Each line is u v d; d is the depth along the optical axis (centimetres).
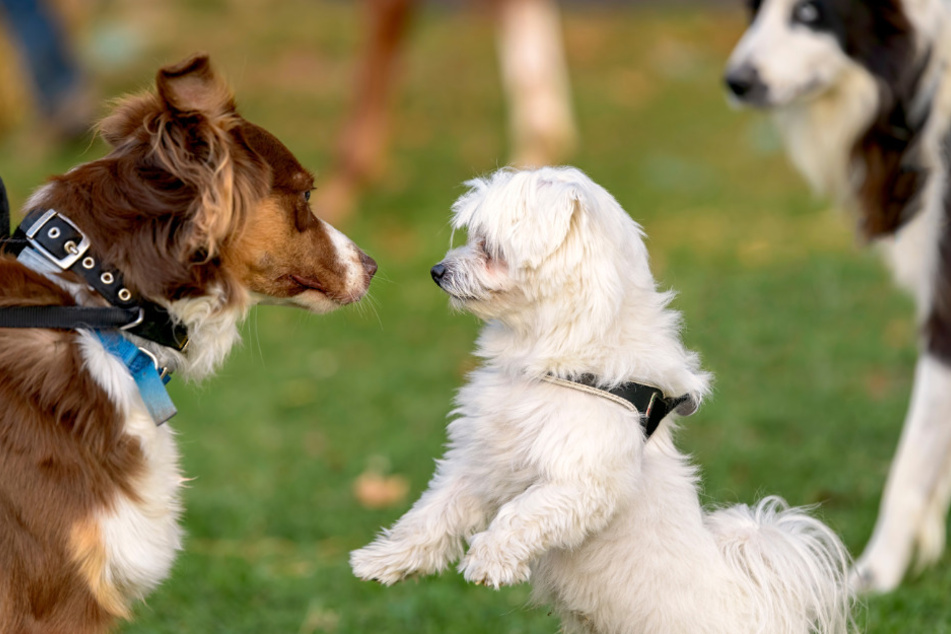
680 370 442
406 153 1653
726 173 1611
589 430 412
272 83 1866
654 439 454
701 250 1329
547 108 1437
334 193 1455
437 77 1916
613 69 1983
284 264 455
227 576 675
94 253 416
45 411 402
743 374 997
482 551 399
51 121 1577
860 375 1002
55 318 410
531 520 403
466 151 1658
